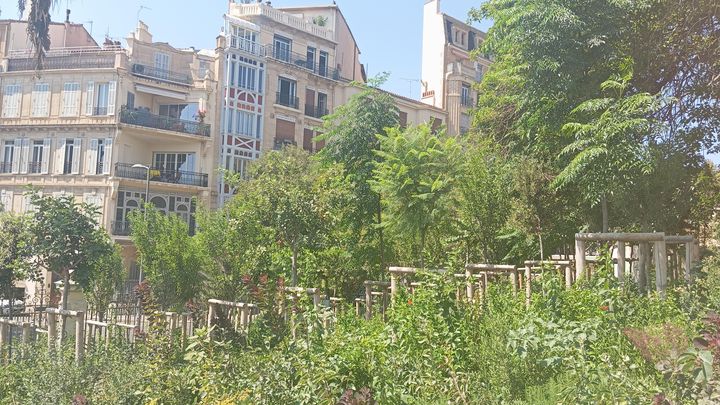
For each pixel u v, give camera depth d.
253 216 13.20
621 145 11.63
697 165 15.41
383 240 16.94
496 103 18.47
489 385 6.81
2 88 37.50
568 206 14.67
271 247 14.40
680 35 15.03
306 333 7.44
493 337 7.37
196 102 38.62
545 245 15.73
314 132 43.22
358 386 6.87
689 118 15.69
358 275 16.64
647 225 13.62
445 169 14.78
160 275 17.56
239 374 6.96
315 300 9.79
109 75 36.09
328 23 47.22
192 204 37.66
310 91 43.44
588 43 13.06
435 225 14.96
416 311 8.10
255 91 39.94
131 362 9.50
